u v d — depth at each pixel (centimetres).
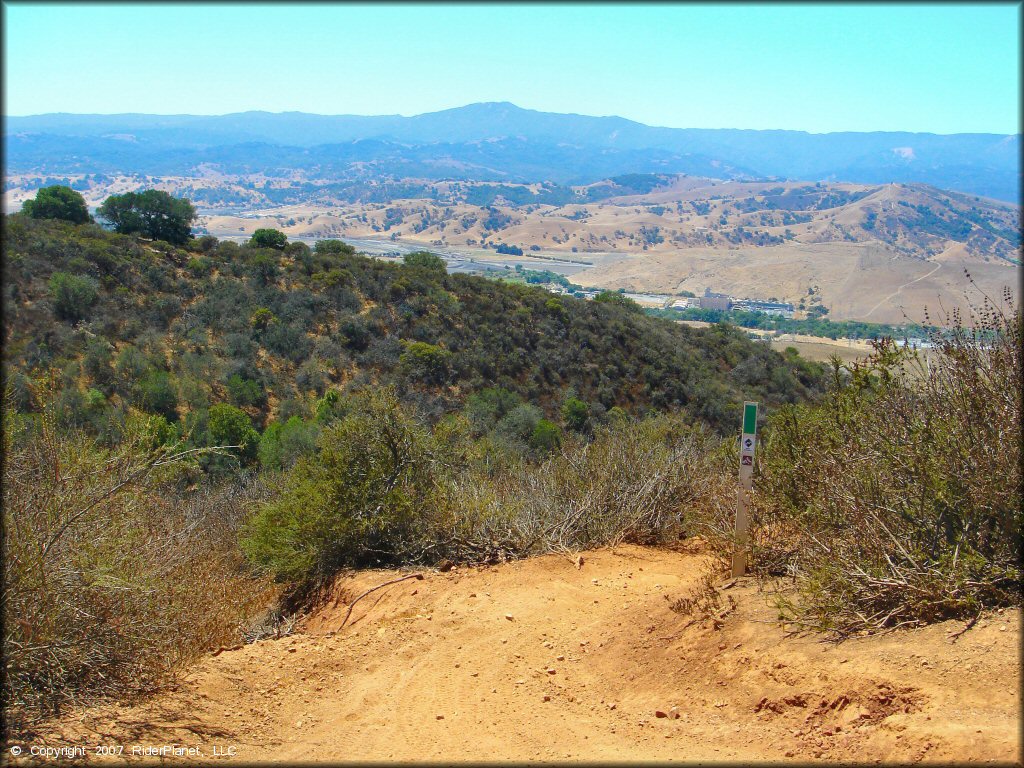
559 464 903
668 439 938
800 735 368
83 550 459
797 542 575
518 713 457
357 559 772
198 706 464
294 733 437
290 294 3281
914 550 447
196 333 2823
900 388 516
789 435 623
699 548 760
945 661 374
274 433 2117
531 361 3091
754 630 481
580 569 716
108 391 2212
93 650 455
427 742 420
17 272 2445
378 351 3039
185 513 795
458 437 898
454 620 610
